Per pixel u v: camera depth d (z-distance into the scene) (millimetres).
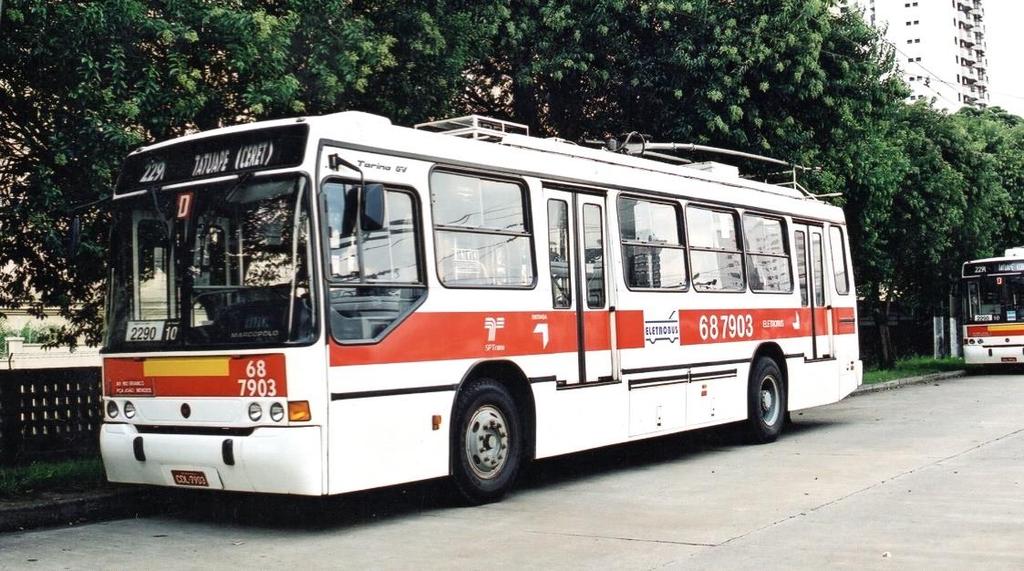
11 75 10828
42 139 11141
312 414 7625
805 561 6668
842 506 8578
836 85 18453
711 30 17516
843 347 15477
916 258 27891
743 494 9375
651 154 12852
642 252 11383
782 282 14086
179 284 8297
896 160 22438
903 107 27141
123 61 10500
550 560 6918
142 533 8352
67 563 7195
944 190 26172
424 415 8531
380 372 8156
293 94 11609
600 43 17734
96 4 10148
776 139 18172
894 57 19922
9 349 22188
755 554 6902
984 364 28375
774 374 13570
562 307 10164
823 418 16641
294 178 7895
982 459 11141
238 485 7875
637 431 11008
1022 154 36531
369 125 8477
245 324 7910
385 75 14016
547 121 19594
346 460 7809
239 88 11586
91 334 14188
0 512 8453
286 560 7172
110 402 8711
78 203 10898
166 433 8305
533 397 9680
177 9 10859
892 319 37250
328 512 9109
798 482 9961
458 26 14914
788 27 17531
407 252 8594
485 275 9336
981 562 6566
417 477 8438
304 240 7797
